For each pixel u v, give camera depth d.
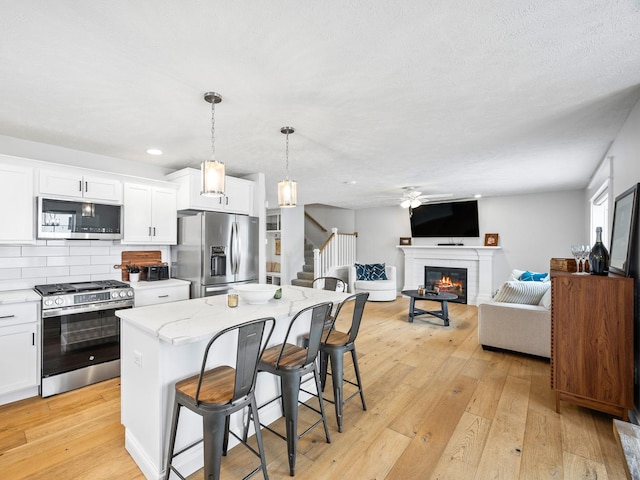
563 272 2.77
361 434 2.17
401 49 1.60
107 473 1.81
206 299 2.58
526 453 1.97
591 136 2.90
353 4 1.29
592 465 1.86
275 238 8.33
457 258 6.98
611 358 2.25
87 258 3.45
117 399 2.66
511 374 3.16
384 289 6.96
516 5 1.30
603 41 1.54
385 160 3.74
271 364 1.91
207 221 3.68
